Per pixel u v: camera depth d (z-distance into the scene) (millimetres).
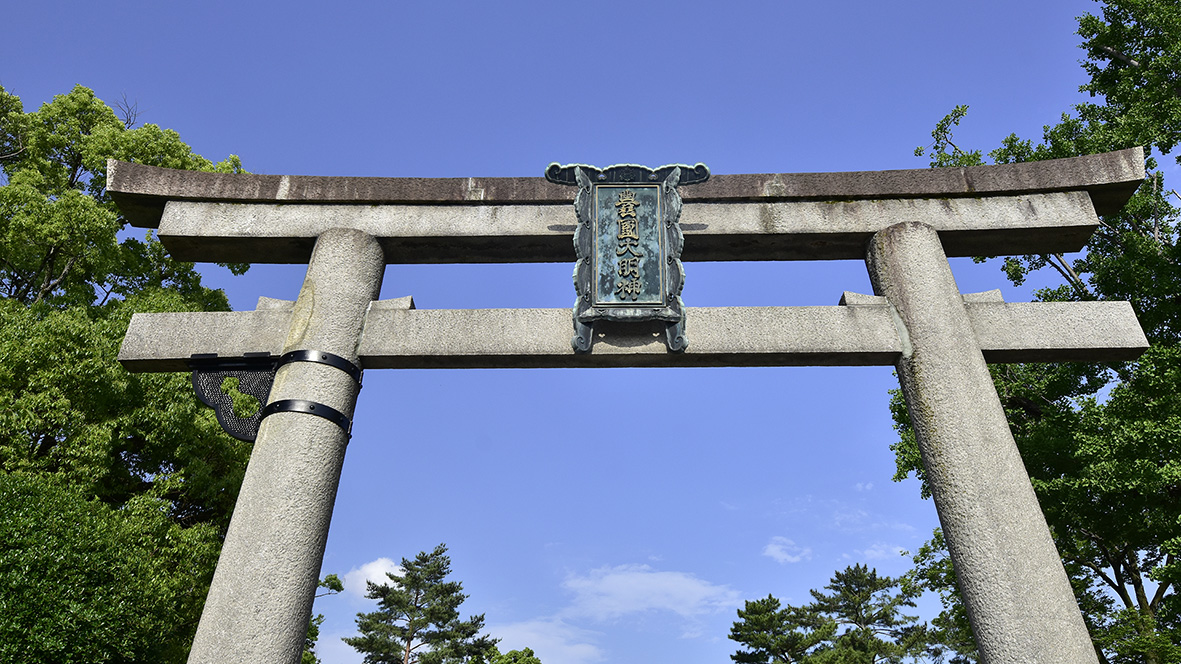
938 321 5336
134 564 8688
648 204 5656
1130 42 14383
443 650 35938
